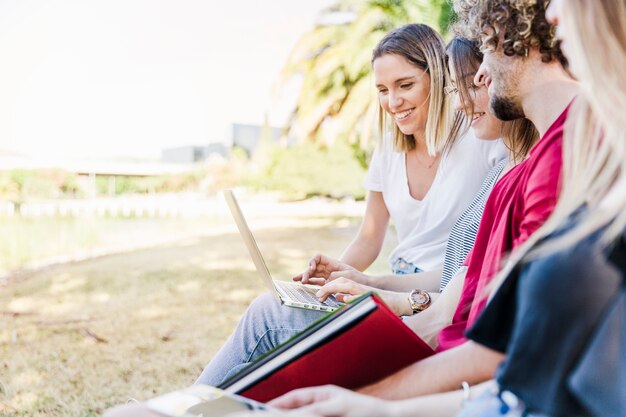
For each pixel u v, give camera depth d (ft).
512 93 3.04
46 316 11.30
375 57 5.82
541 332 2.12
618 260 2.10
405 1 20.98
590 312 2.08
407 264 5.70
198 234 21.11
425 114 5.65
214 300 12.47
